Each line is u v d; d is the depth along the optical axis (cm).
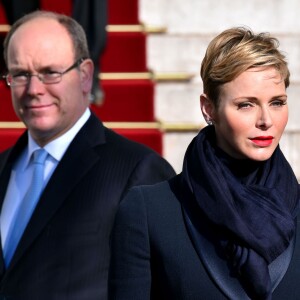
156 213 853
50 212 1053
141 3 2227
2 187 1131
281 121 810
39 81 1095
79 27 1134
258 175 841
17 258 1042
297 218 825
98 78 1911
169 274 830
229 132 814
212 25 2212
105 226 1049
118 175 1074
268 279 793
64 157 1091
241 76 802
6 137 1864
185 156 858
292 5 2202
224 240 813
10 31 1125
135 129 1947
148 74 2083
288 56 2083
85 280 1030
